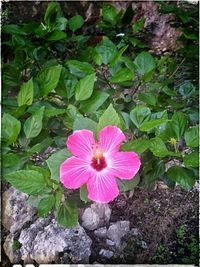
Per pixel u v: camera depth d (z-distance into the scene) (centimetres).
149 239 59
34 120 46
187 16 77
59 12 75
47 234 57
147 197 64
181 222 61
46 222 59
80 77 54
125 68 51
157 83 60
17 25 70
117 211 62
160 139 44
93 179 40
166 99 58
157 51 103
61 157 42
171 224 61
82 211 60
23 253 57
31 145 49
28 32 67
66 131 51
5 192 64
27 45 63
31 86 48
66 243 56
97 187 40
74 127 43
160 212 62
